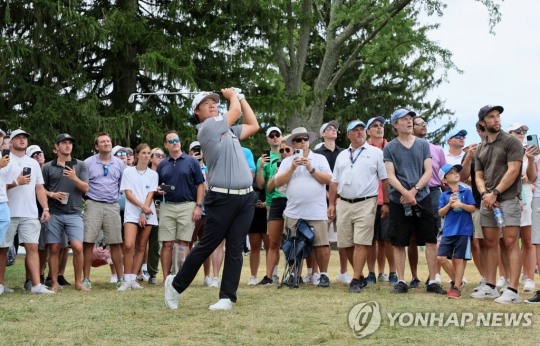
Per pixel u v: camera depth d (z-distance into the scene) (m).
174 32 20.34
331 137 9.98
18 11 17.47
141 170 9.13
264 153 9.81
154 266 9.97
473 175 7.91
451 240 7.87
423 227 8.20
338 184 8.80
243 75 21.58
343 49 30.17
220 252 9.16
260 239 9.66
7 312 6.57
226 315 6.36
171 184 9.15
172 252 9.31
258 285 9.23
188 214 9.13
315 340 5.26
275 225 9.35
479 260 8.86
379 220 9.40
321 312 6.50
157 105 20.30
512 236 7.17
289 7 23.08
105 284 9.84
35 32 17.44
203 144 6.67
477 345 5.06
